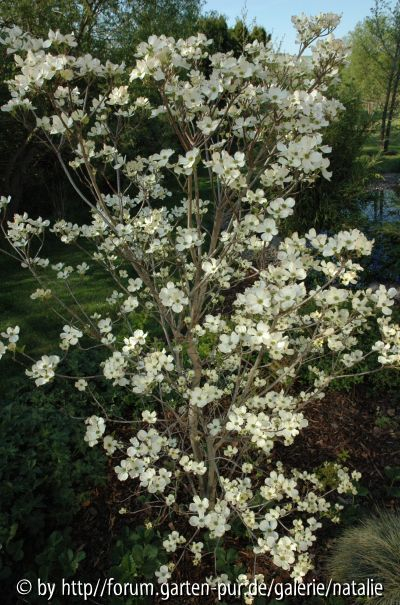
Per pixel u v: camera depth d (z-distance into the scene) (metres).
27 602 2.03
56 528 2.42
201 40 1.75
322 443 3.00
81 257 6.35
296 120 1.77
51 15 6.34
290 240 1.75
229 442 2.83
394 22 13.02
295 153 1.58
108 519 2.49
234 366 2.49
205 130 1.68
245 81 1.88
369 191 6.07
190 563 2.26
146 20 7.91
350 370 3.38
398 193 6.48
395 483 2.71
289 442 2.27
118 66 1.77
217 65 1.69
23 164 7.21
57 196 7.79
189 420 2.22
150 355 1.84
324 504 2.22
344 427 3.12
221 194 1.91
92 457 2.71
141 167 2.32
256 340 1.53
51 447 2.65
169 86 1.63
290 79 1.96
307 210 5.57
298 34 1.94
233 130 1.99
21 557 2.15
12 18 6.14
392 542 2.06
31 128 1.79
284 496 2.61
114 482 2.70
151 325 4.09
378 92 15.67
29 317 4.61
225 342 1.73
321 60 1.90
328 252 1.62
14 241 2.21
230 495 1.88
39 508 2.40
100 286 5.36
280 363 3.17
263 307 1.60
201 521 1.77
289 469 2.78
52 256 6.46
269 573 2.20
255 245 2.04
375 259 5.27
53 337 4.20
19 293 5.24
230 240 1.98
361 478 2.74
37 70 1.57
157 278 2.88
